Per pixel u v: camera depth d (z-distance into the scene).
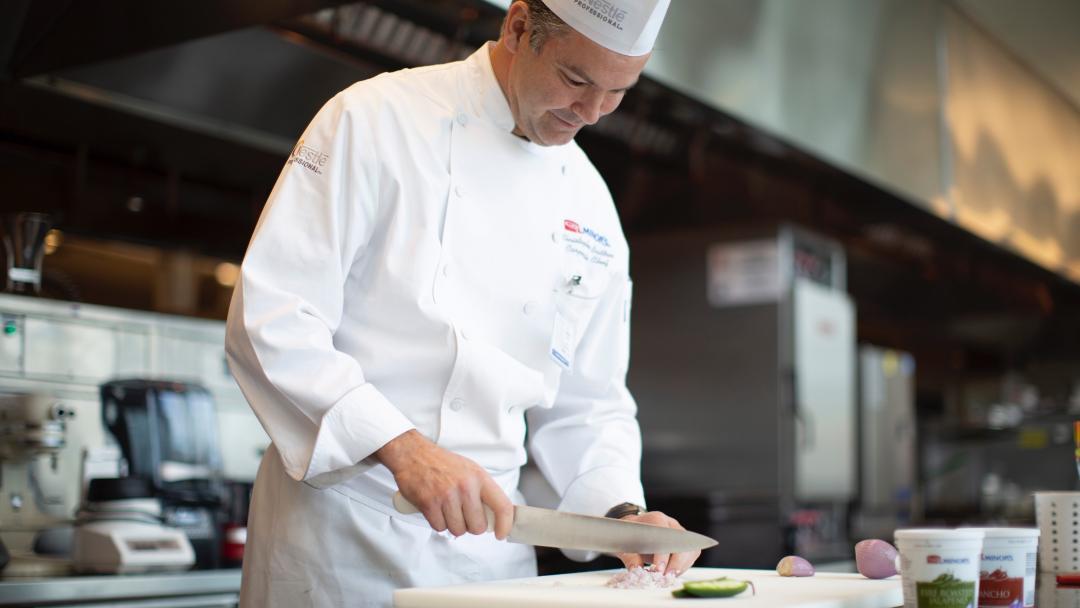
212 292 3.55
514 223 1.44
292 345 1.26
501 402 1.37
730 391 3.91
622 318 1.63
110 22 2.19
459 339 1.34
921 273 4.75
